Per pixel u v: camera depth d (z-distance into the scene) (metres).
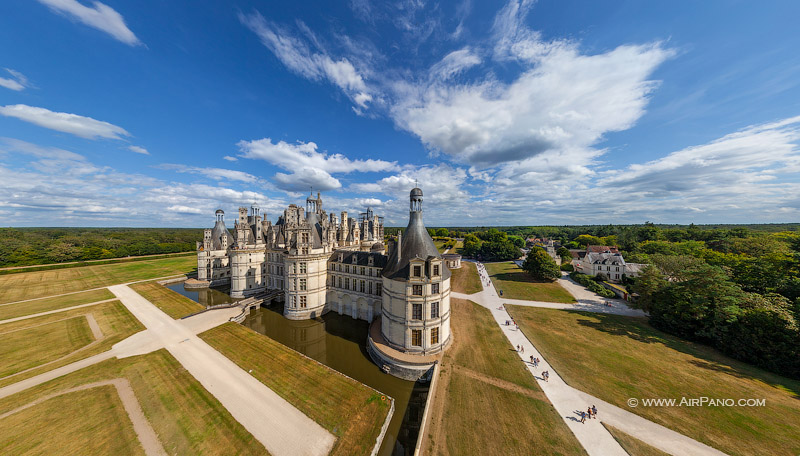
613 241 176.12
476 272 113.56
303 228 62.88
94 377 37.28
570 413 31.06
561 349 45.88
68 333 51.25
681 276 62.97
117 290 83.00
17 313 62.59
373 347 46.03
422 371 40.12
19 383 35.91
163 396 33.47
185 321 57.19
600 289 80.44
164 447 26.38
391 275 44.91
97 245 166.38
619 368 39.81
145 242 194.25
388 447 29.67
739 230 144.12
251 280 83.00
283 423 29.80
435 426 29.47
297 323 61.34
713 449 25.98
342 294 65.38
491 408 32.03
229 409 31.55
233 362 41.44
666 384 35.91
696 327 48.00
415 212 47.94
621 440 27.25
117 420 29.58
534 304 71.12
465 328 55.12
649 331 53.31
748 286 54.53
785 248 93.75
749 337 40.72
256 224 84.62
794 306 41.28
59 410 30.92
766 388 34.53
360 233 105.50
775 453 25.28
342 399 33.91
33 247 141.00
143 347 45.94
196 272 111.06
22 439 26.88
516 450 26.48
